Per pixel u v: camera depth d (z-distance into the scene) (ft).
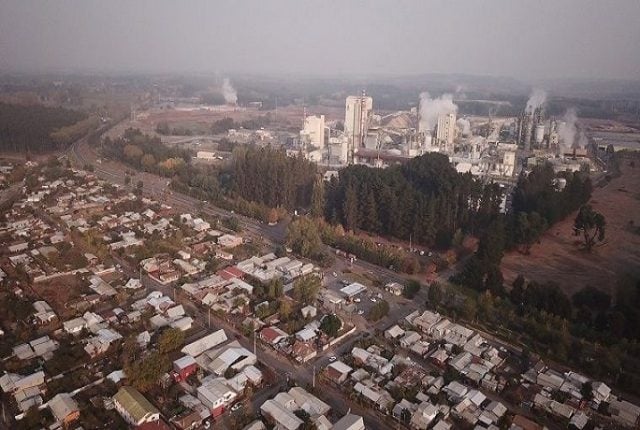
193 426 305.53
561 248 625.00
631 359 391.65
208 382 339.16
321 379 358.23
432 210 608.19
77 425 302.86
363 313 454.81
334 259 571.69
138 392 324.39
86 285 472.85
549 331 410.31
